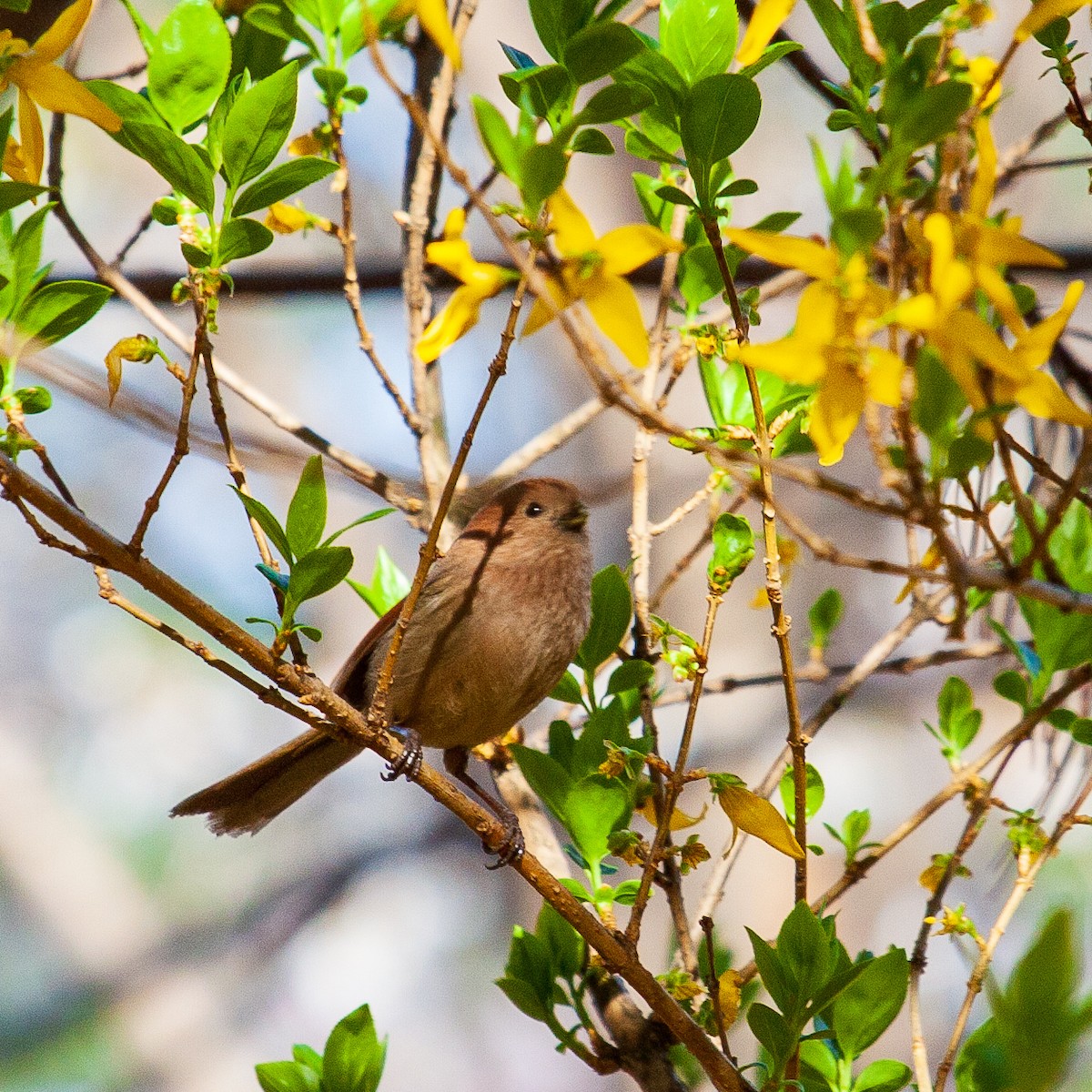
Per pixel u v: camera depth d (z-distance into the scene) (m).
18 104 6.16
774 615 6.71
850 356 4.88
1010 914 7.37
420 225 10.09
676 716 19.23
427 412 10.26
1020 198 18.08
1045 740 9.70
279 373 24.55
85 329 18.39
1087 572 7.95
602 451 22.19
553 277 5.41
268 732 27.16
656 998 7.04
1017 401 5.09
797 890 6.93
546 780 8.22
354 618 23.95
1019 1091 4.07
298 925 23.38
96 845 24.48
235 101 6.93
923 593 9.30
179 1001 22.69
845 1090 7.29
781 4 6.29
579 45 5.98
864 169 5.77
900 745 21.20
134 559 6.47
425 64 10.41
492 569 9.91
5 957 22.83
